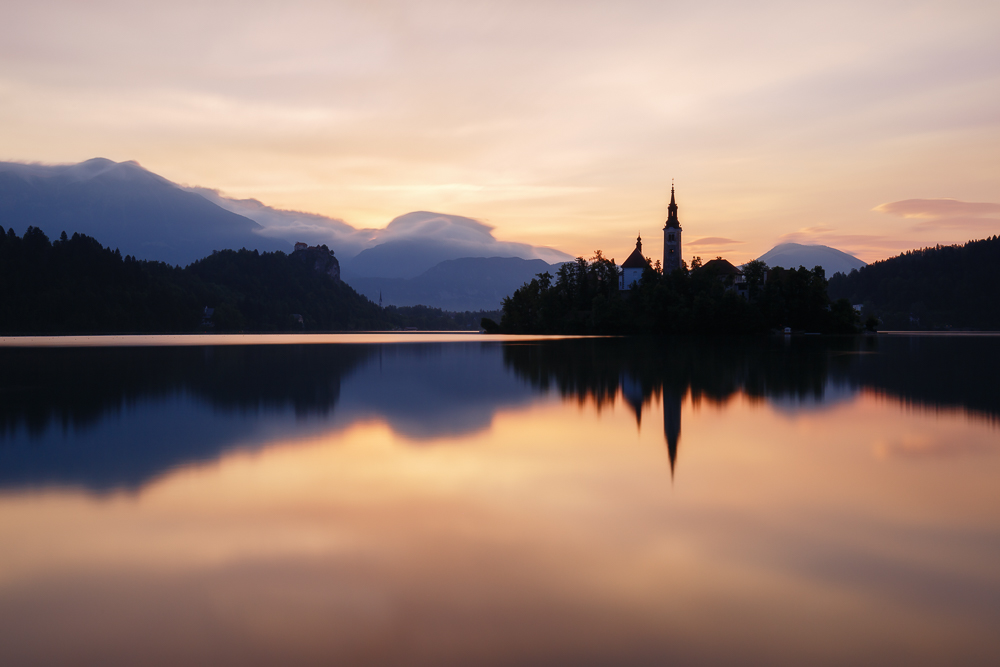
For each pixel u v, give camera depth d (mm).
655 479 19359
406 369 54875
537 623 10797
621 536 14641
